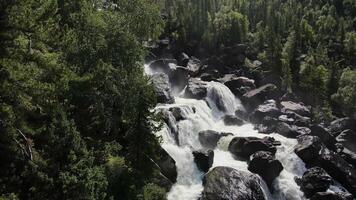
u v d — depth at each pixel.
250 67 100.69
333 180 51.94
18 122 31.88
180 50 107.75
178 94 79.00
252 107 77.81
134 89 42.34
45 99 33.50
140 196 37.06
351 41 119.31
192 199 43.09
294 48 105.62
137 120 41.66
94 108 41.22
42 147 32.50
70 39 42.94
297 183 49.84
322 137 62.16
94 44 44.84
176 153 48.72
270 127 64.69
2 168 29.95
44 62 35.03
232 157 53.84
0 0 32.03
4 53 31.67
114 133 43.31
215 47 109.06
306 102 89.38
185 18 113.88
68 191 28.72
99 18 46.78
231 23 113.38
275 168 49.19
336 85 90.12
